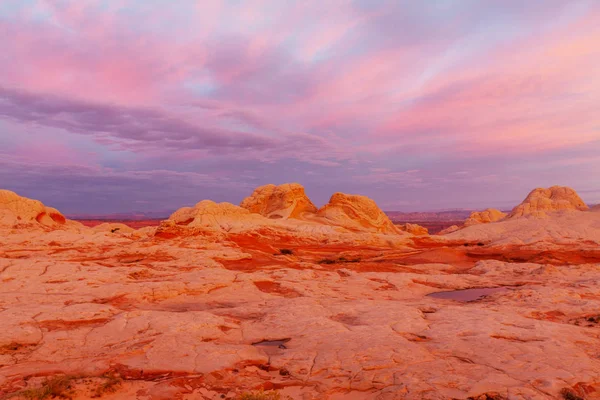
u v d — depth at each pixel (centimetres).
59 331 1513
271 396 964
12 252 3850
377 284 2944
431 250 5203
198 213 6253
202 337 1476
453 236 6278
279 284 2770
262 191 8544
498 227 6412
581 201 7750
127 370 1170
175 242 4578
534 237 5519
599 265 3938
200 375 1135
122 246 4312
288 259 4197
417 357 1213
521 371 1078
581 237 5431
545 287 2645
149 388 1049
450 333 1463
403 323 1634
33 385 1045
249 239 5581
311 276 3088
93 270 2895
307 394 1015
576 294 2428
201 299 2311
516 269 3709
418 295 2733
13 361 1249
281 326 1631
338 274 3309
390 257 4975
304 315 1798
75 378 1046
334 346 1346
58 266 2906
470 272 3853
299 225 6606
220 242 4847
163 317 1669
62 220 7062
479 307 2114
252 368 1195
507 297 2412
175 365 1194
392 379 1063
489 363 1148
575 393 952
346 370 1140
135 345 1362
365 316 1792
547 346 1292
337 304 2084
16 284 2427
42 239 4350
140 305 2139
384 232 7525
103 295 2197
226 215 6494
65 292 2286
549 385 986
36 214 6219
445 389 984
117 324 1581
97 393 990
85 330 1536
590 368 1100
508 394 942
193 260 3588
